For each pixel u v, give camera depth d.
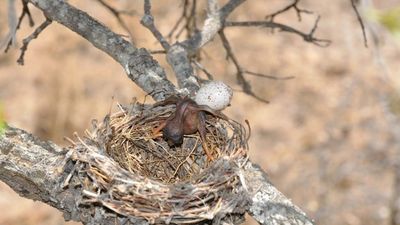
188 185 4.43
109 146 5.00
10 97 16.05
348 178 14.01
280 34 17.45
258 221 4.54
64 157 4.62
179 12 16.50
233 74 15.79
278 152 14.94
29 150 4.69
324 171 14.10
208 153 4.98
